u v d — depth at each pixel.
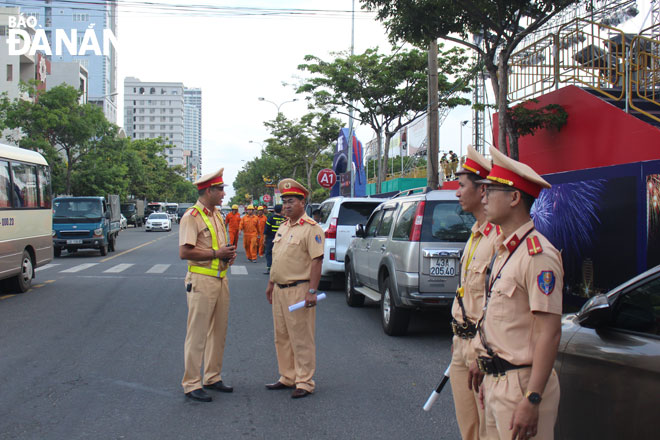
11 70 45.09
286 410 5.03
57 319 8.98
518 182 2.65
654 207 7.57
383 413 4.98
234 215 19.83
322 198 53.12
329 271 12.34
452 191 7.64
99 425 4.61
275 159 57.34
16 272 11.51
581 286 8.93
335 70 22.38
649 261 7.63
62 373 6.05
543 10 11.22
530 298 2.53
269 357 6.84
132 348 7.14
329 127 36.12
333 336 8.08
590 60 13.49
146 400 5.23
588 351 3.32
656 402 2.85
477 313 3.28
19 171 11.90
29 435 4.38
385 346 7.48
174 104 188.25
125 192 51.47
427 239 7.36
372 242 9.19
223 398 5.35
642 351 3.00
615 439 3.10
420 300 7.31
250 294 12.01
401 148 29.81
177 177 87.44
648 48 13.38
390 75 22.17
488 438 2.80
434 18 11.41
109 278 14.45
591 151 11.82
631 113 11.60
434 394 3.53
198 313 5.28
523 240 2.65
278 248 5.58
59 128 37.34
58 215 21.25
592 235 8.66
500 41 12.07
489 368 2.69
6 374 6.00
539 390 2.46
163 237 37.88
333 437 4.42
